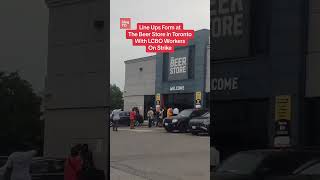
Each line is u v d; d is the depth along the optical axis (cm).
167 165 250
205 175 244
